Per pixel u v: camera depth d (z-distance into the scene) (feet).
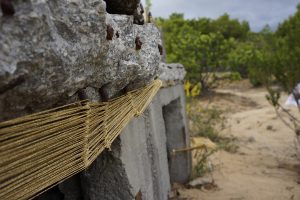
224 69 58.54
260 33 94.63
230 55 55.26
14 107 3.72
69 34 4.09
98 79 5.26
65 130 4.48
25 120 3.81
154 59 7.62
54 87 4.07
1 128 3.55
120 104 6.43
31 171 3.97
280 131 29.50
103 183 7.30
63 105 4.65
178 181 16.06
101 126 5.55
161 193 10.64
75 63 4.24
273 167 19.88
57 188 7.93
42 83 3.81
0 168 3.55
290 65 22.07
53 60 3.78
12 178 3.75
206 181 16.31
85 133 4.97
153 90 8.29
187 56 50.08
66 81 4.22
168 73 13.35
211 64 51.37
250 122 33.81
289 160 21.49
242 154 22.71
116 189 7.27
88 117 5.04
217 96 53.57
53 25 3.79
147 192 8.78
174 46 51.37
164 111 15.87
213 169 18.63
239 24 98.68
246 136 28.43
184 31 56.24
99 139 5.46
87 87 5.12
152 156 9.79
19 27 3.32
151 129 9.68
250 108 45.85
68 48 4.04
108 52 5.18
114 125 6.09
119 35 5.83
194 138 24.73
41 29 3.52
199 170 17.63
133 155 7.88
